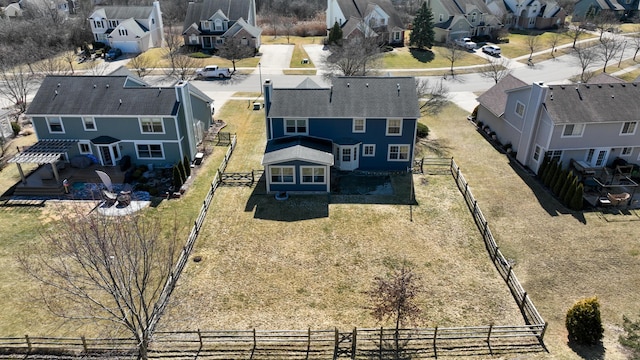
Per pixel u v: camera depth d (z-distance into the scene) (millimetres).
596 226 29844
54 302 23047
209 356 20125
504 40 84500
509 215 31172
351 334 20781
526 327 20750
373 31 75812
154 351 20297
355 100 36062
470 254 27203
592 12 94812
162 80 63312
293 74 66062
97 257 17484
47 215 30891
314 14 112250
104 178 31922
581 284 24766
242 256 26812
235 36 76438
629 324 21812
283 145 35062
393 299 21312
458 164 38719
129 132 36406
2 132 42656
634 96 35875
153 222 29953
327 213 31250
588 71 66000
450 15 83812
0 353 20000
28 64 63219
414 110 35344
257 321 22016
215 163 38781
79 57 75750
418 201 32844
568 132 34594
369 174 37000
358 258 26703
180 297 23469
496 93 44812
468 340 20922
